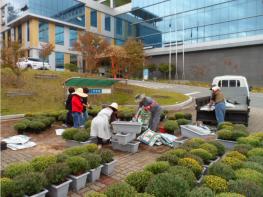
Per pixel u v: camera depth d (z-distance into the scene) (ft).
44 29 111.55
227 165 12.50
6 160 17.84
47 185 11.81
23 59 59.36
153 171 12.35
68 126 29.12
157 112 25.77
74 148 15.74
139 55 70.64
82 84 37.29
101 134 20.31
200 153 15.08
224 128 23.13
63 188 12.10
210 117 30.22
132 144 19.86
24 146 20.94
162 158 14.05
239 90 34.96
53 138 24.20
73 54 123.13
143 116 25.40
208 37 122.93
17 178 11.04
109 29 148.56
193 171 12.51
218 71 117.91
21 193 10.39
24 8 107.14
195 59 125.80
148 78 135.64
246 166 12.75
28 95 45.14
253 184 10.27
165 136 22.58
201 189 9.96
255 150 15.26
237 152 14.78
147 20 146.92
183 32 131.54
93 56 67.56
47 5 110.93
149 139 22.03
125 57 65.57
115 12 151.94
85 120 29.09
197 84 106.83
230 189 10.33
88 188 13.43
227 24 116.16
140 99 25.72
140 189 11.18
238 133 20.49
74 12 125.29
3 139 23.17
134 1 150.30
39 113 32.27
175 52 131.44
